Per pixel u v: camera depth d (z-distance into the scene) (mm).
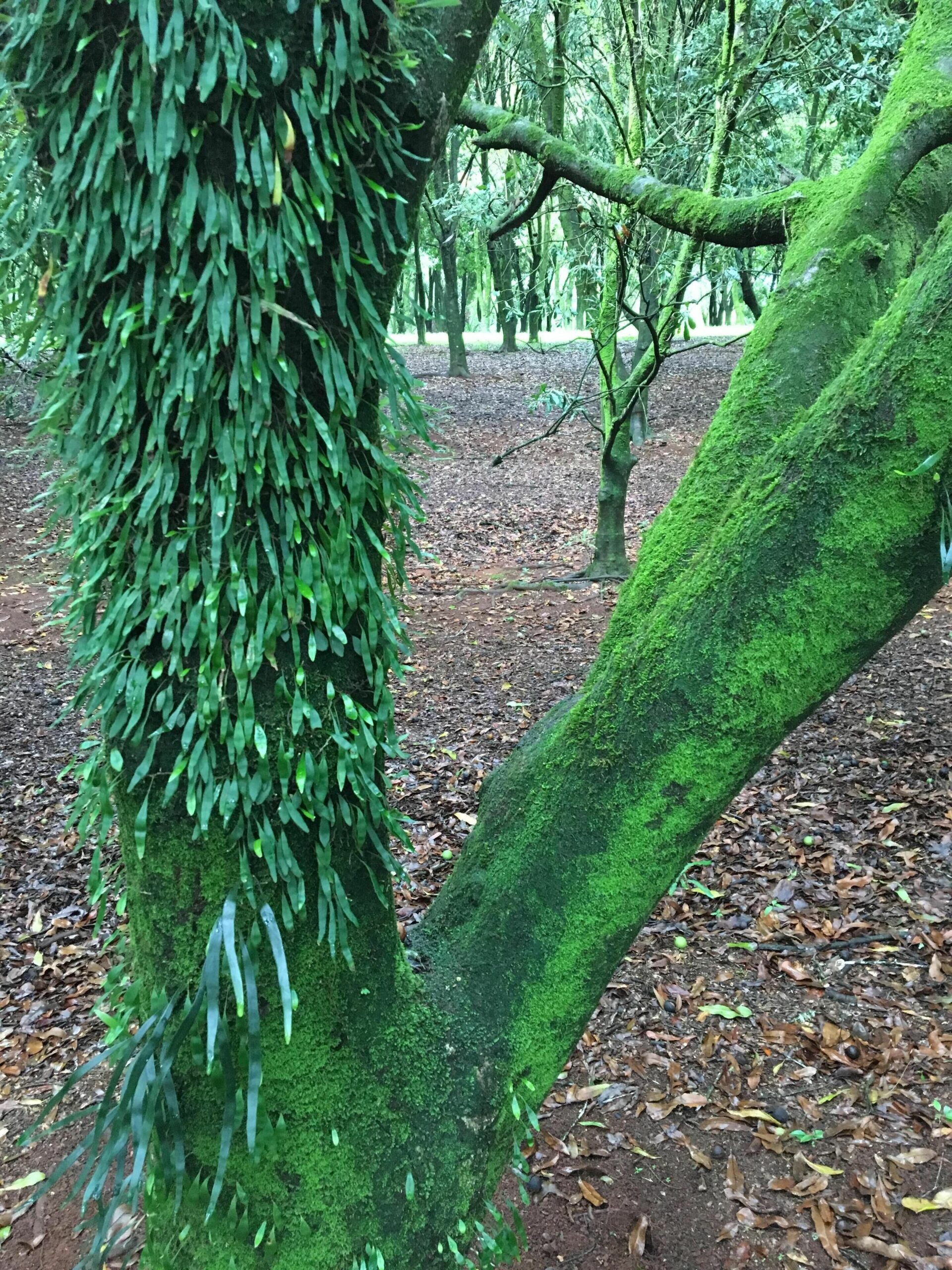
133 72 1026
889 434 1227
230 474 1139
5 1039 3908
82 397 1228
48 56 1061
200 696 1197
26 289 1226
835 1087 3275
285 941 1338
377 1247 1441
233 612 1206
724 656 1356
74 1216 2900
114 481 1193
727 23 6242
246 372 1113
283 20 1053
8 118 1132
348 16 1093
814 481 1292
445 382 21625
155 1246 1500
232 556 1178
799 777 5379
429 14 1198
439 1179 1494
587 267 7906
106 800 1292
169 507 1180
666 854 1465
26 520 11070
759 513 1350
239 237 1077
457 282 22000
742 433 1750
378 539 1327
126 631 1214
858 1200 2828
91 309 1166
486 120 3844
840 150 8820
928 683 6324
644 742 1424
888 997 3689
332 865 1358
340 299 1169
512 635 8023
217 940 1241
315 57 1064
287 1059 1374
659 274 8039
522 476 13914
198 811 1247
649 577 1688
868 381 1258
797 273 1923
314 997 1374
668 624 1426
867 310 1836
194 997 1273
